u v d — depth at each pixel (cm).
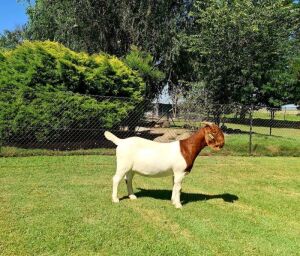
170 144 707
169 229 593
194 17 2341
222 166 1184
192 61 2305
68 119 1238
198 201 761
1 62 1248
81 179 887
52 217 611
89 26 2266
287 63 2500
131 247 519
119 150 700
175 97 2169
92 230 567
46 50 1231
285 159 1407
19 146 1232
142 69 1772
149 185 867
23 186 796
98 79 1321
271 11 2044
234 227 617
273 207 754
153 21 2270
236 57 2102
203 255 506
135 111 1415
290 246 554
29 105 1193
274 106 3459
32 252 491
